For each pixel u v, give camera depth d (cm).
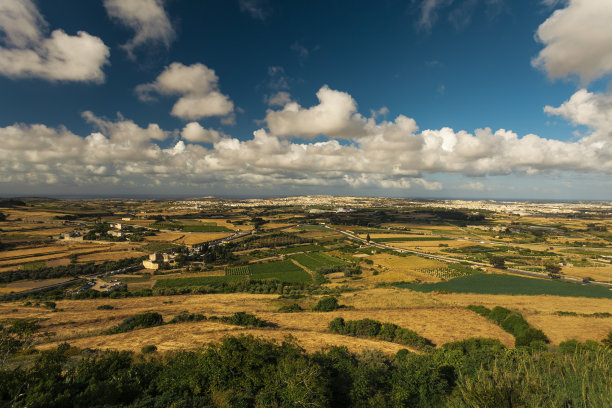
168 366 2705
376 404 2352
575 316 5494
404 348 3966
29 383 2058
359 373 2695
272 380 2464
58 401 1934
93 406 1964
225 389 2405
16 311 6294
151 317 5231
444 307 6256
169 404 2122
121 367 2653
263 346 2942
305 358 2847
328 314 5803
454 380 2775
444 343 4203
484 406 1586
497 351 3203
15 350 3259
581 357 2052
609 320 5244
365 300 6975
